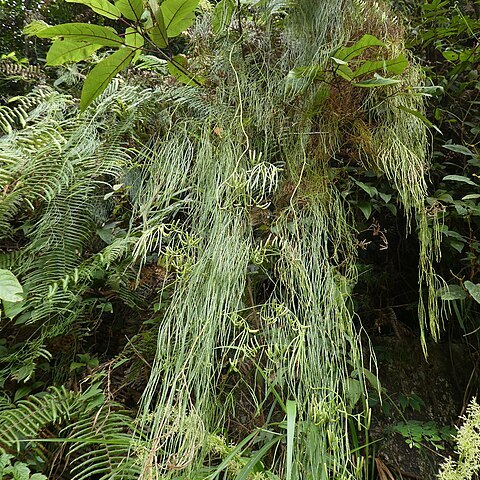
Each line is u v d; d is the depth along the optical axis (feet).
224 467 2.55
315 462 2.52
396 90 3.46
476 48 4.30
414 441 3.76
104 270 4.00
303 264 3.07
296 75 3.20
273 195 3.55
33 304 3.63
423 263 3.46
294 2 3.62
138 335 3.76
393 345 4.37
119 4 3.00
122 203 4.21
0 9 7.13
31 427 3.14
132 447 2.77
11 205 3.85
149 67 4.51
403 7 4.67
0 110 4.44
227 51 3.78
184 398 2.60
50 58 3.19
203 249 3.18
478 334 4.25
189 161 3.49
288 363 2.89
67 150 4.04
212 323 2.82
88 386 3.72
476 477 2.88
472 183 3.54
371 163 3.66
